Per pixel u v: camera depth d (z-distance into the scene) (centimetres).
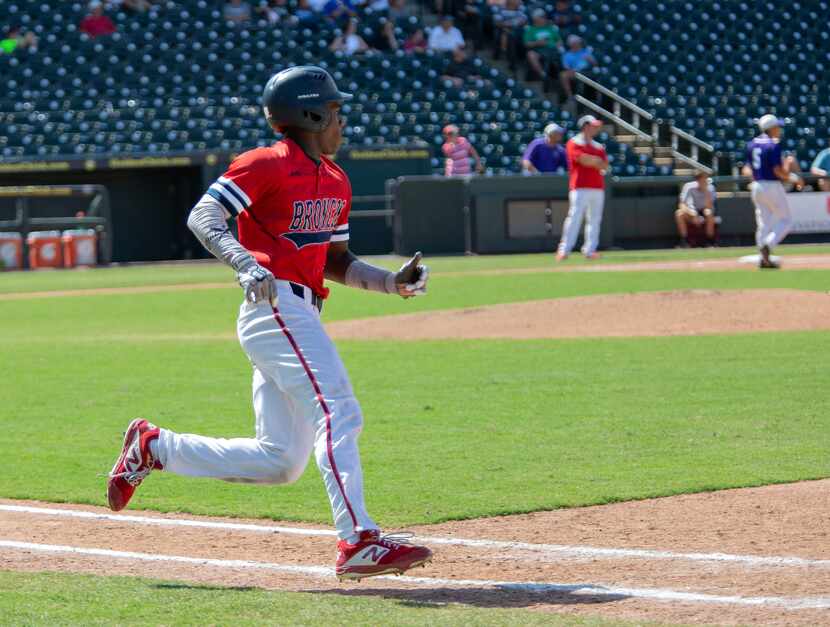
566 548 1341
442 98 7975
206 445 1265
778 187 4931
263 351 1210
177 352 3319
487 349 3209
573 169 5872
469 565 1283
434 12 8794
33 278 6134
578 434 2053
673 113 8506
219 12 7956
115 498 1288
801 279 4556
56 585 1162
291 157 1210
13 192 6819
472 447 1961
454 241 6894
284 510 1585
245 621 1022
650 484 1666
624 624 1004
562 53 8569
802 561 1245
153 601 1095
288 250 1215
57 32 7662
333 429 1177
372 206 6938
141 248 7231
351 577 1155
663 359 2930
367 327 3719
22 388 2692
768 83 8938
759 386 2505
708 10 9044
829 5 9362
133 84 7569
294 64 7875
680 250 6831
